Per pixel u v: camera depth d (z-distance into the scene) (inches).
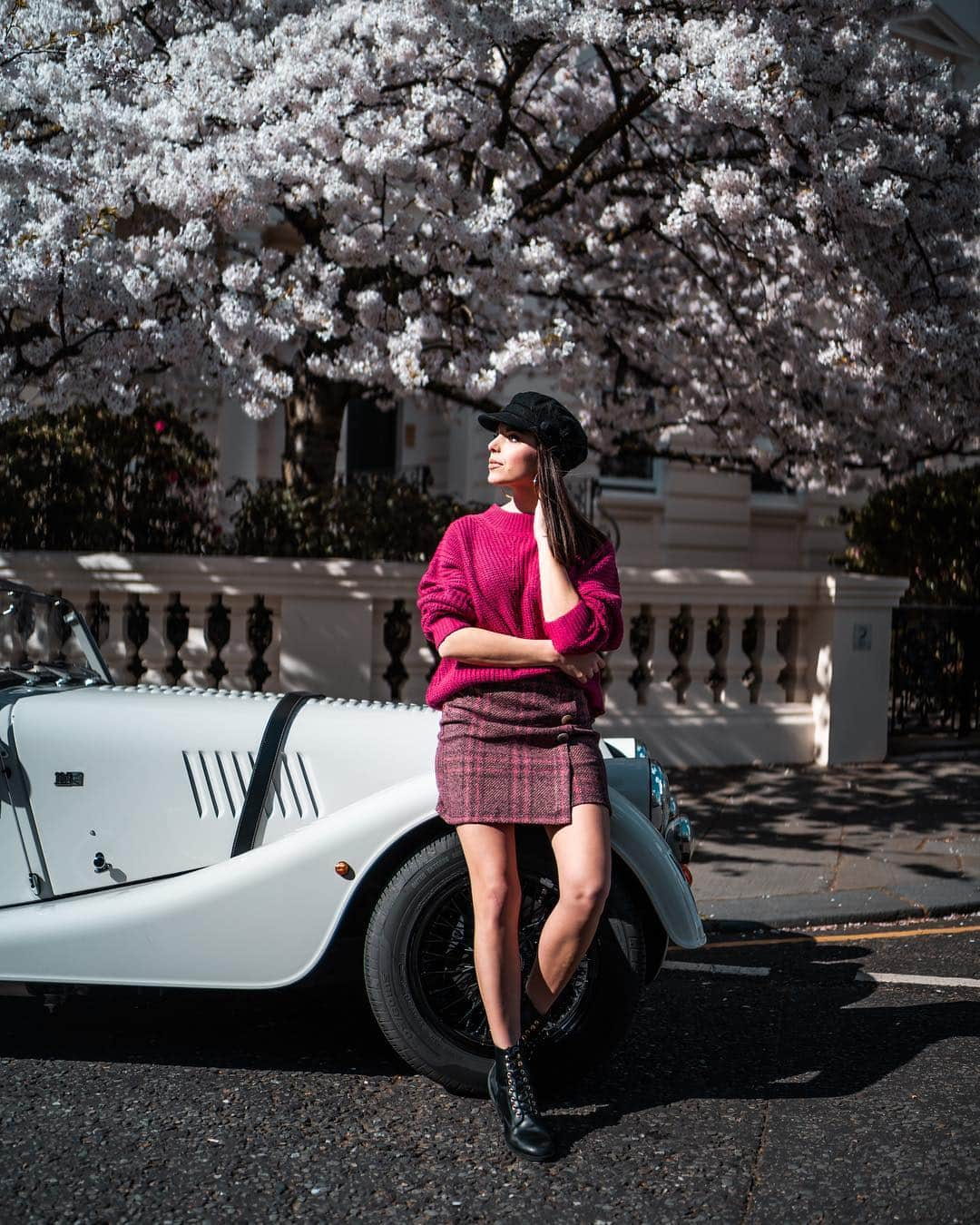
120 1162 110.4
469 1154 113.6
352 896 125.0
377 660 297.3
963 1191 107.0
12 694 138.8
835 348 297.1
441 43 258.2
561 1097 127.5
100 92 250.1
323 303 261.3
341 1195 105.3
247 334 249.0
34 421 306.0
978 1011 158.4
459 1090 125.6
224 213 246.2
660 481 586.9
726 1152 114.5
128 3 266.8
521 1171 110.2
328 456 338.6
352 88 253.8
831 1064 138.0
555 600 111.0
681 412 365.1
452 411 397.7
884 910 206.2
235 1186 106.4
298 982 126.8
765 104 251.0
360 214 267.6
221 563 283.9
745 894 213.5
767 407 350.6
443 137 286.8
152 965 126.5
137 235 253.1
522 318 327.6
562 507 112.9
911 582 422.3
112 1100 124.5
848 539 457.1
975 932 200.4
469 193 277.0
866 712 337.4
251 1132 117.5
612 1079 132.9
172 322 250.4
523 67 283.1
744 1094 128.8
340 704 146.3
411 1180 108.3
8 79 244.2
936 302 287.6
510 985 114.5
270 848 127.2
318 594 289.4
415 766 135.9
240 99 251.3
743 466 388.8
